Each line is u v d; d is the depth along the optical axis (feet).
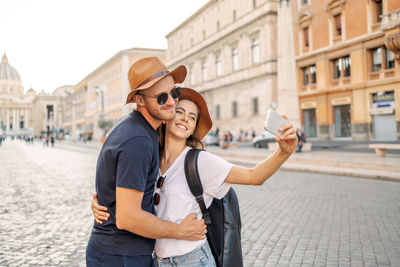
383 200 23.07
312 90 100.89
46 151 113.80
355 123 88.74
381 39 81.46
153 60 5.57
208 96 140.15
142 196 4.98
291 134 5.36
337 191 26.91
